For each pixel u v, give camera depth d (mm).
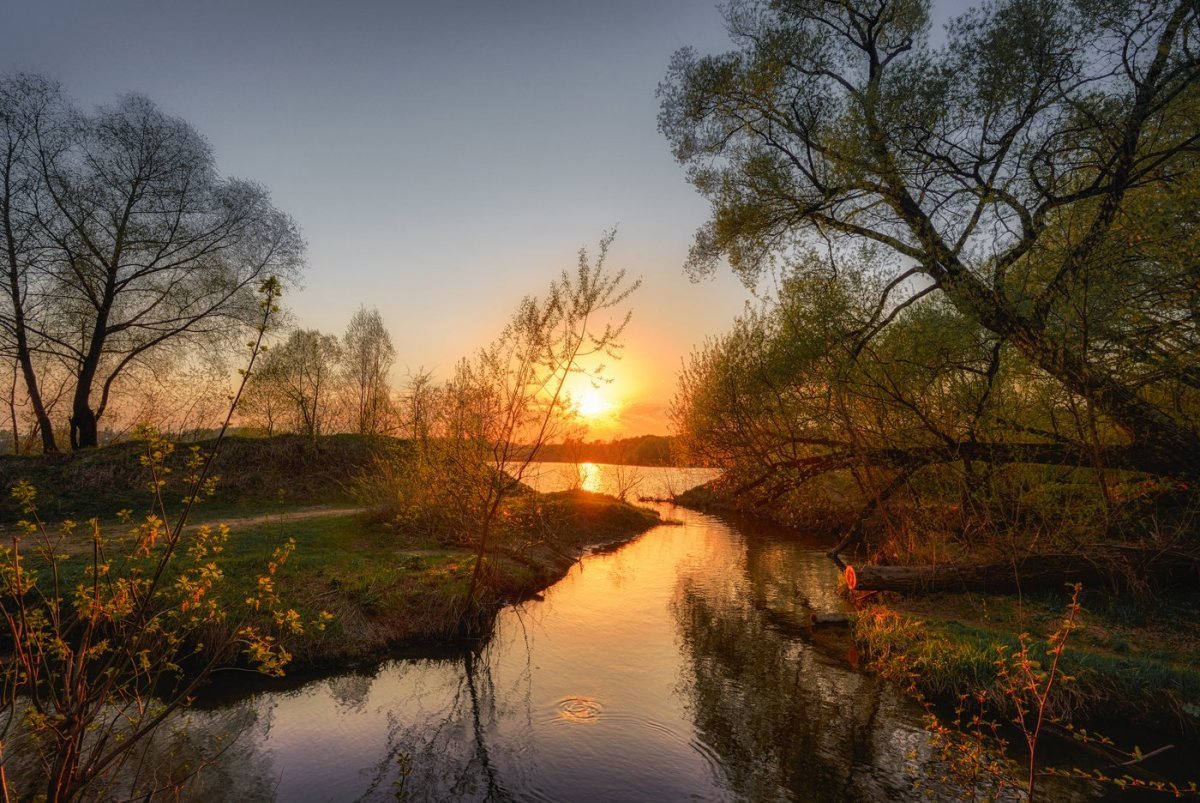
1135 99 10477
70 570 9492
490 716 7777
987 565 11234
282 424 25156
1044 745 7020
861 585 11828
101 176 20891
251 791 5957
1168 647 8727
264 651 4895
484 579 12438
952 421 12656
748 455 16594
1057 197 11234
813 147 13531
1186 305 9766
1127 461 10898
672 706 8086
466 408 12781
